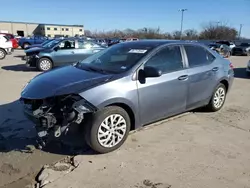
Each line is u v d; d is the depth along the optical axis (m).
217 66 5.34
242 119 5.24
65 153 3.73
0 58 17.14
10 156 3.63
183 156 3.67
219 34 71.25
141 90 3.91
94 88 3.49
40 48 12.30
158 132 4.47
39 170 3.32
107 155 3.67
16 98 6.45
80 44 12.22
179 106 4.61
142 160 3.55
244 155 3.75
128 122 3.87
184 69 4.62
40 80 3.90
